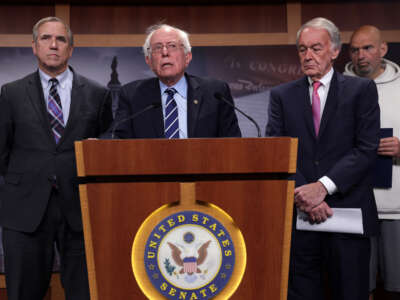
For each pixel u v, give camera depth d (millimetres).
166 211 1565
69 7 3670
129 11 3723
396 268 2787
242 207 1582
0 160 2432
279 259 1596
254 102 3590
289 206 1606
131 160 1544
